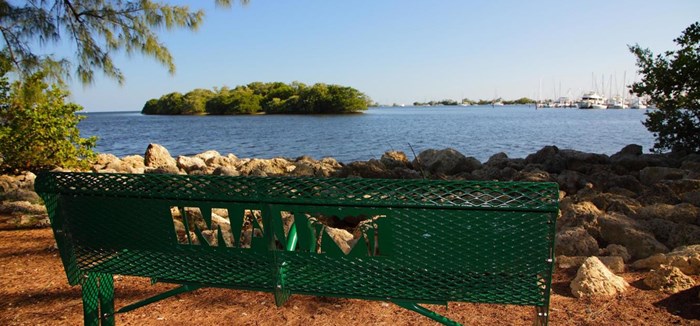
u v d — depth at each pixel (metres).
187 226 2.74
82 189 2.78
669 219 5.61
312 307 3.64
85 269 2.99
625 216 5.46
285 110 138.38
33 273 4.52
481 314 3.49
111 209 2.81
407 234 2.48
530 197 2.29
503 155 13.29
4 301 3.89
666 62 11.64
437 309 3.58
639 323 3.26
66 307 3.77
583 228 5.03
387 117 100.19
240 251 2.70
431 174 10.91
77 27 8.76
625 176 8.32
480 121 72.56
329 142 36.31
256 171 10.56
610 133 40.22
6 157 12.13
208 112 154.50
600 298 3.67
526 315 3.46
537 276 2.44
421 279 2.55
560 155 11.49
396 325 3.35
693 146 11.97
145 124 86.12
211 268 2.78
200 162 14.73
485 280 2.49
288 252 2.64
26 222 6.62
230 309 3.64
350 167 10.27
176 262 2.83
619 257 4.41
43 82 10.29
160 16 8.82
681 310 3.41
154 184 2.68
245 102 142.00
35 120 12.05
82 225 2.89
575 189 8.31
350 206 2.47
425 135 41.91
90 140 13.35
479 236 2.41
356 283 2.63
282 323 3.41
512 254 2.41
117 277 4.32
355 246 2.57
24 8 8.38
